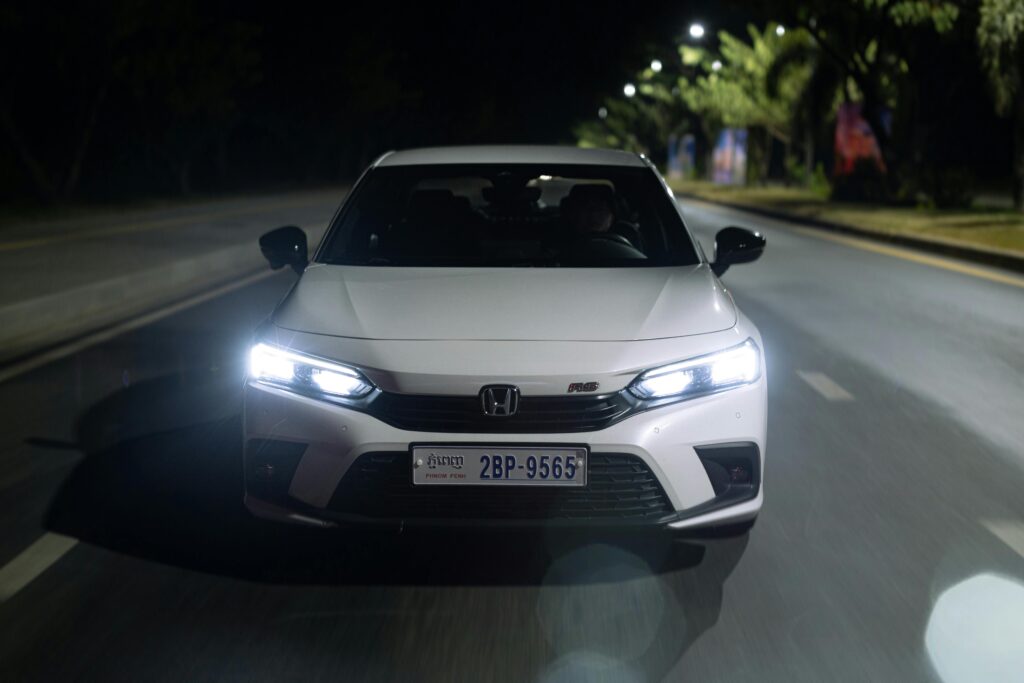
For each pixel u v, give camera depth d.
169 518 4.77
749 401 4.06
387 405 3.90
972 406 7.03
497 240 5.39
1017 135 24.78
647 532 3.96
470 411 3.87
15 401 7.11
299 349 4.06
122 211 31.47
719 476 4.04
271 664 3.43
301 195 45.56
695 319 4.21
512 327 4.09
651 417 3.90
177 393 7.30
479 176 5.64
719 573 4.18
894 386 7.62
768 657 3.49
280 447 4.02
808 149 44.38
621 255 5.14
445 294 4.40
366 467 3.90
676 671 3.39
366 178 5.65
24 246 18.55
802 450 5.98
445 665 3.42
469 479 3.85
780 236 21.67
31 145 36.34
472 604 3.89
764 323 10.43
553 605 3.88
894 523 4.79
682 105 64.94
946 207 27.94
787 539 4.57
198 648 3.54
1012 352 8.94
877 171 33.56
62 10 33.81
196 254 16.47
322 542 4.46
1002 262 15.63
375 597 3.95
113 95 39.47
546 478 3.85
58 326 10.59
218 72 41.44
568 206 5.42
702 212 31.31
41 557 4.33
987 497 5.17
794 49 36.69
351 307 4.30
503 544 4.44
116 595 3.96
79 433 6.26
